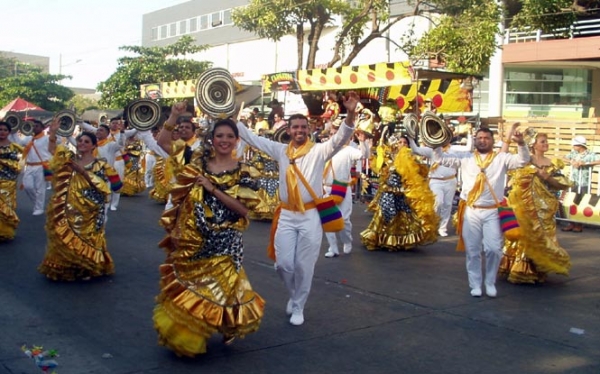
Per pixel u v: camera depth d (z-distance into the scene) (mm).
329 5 20609
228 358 5469
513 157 7406
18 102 29594
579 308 7250
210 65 32219
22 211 13914
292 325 6410
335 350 5734
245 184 5328
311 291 7758
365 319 6668
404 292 7793
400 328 6398
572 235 12617
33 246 10109
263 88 18141
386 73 14891
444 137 7781
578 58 20359
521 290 8047
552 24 20422
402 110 16422
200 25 42625
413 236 10250
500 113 22438
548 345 5977
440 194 11781
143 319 6535
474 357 5629
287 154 6332
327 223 6316
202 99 5836
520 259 8336
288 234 6293
